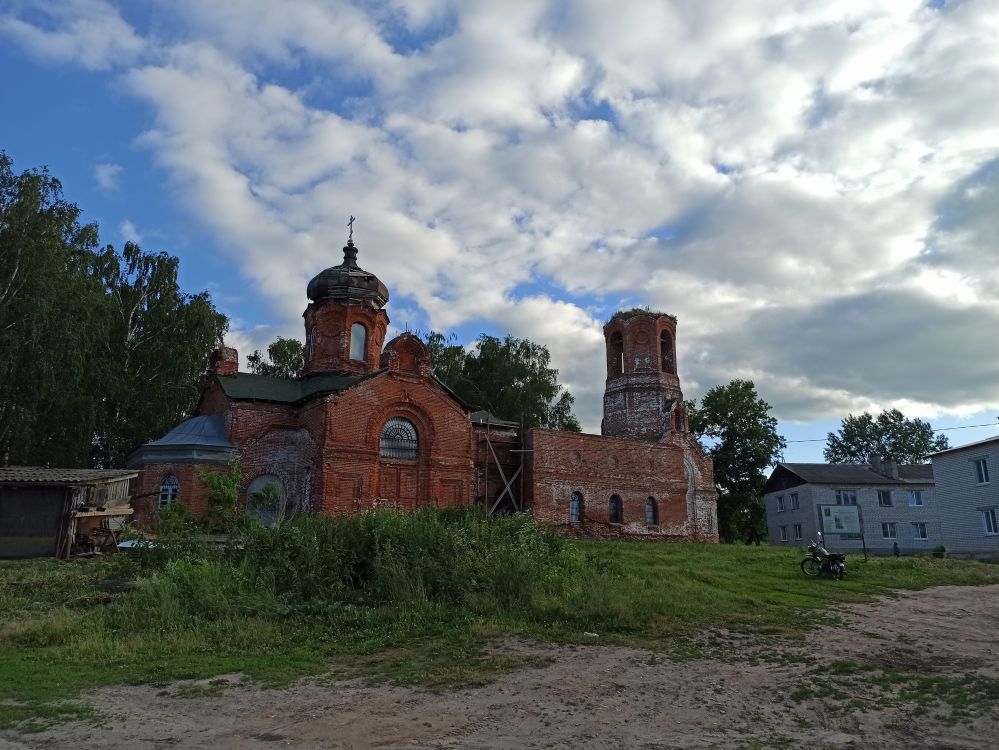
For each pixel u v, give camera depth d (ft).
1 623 48.85
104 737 27.66
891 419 307.37
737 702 31.78
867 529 179.73
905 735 26.81
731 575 74.64
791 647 43.11
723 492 195.83
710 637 46.09
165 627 47.98
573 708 31.24
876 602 61.77
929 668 37.11
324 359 134.72
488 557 60.95
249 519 75.41
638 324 161.89
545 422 205.77
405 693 34.22
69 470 93.66
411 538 62.85
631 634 47.26
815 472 189.26
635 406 156.66
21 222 118.32
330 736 27.78
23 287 118.83
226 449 113.91
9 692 33.78
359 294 138.92
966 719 28.19
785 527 193.26
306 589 57.11
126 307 151.64
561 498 132.26
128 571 63.26
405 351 120.37
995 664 37.76
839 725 28.25
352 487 110.01
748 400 196.95
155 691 34.71
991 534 130.72
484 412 140.97
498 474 132.46
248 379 127.54
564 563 65.87
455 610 52.75
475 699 32.96
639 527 140.56
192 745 26.76
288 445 119.44
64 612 51.03
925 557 109.19
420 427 118.73
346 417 111.65
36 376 117.39
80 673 37.68
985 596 65.92
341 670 39.04
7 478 85.81
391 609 52.95
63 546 86.89
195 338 153.28
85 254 137.08
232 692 34.50
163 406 146.82
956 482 139.23
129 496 106.52
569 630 48.19
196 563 60.70
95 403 135.03
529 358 209.77
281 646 44.80
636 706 31.42
